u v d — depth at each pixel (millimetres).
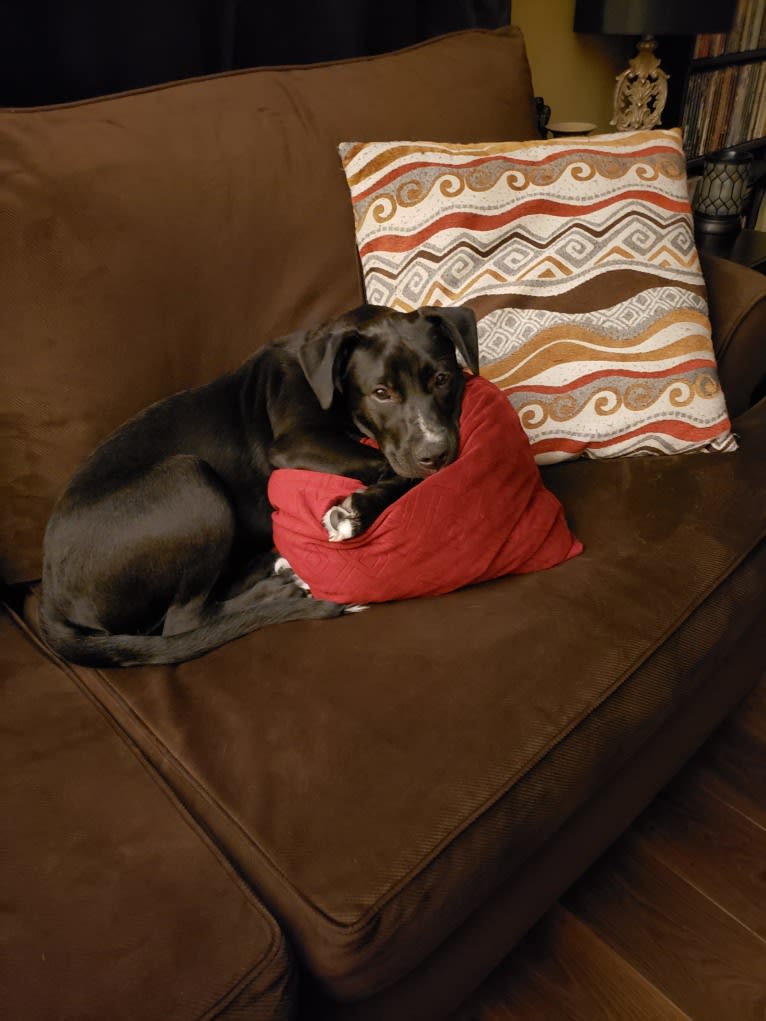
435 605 1286
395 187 1619
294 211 1562
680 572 1308
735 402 1821
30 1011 789
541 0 2715
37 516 1389
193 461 1372
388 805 972
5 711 1156
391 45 2227
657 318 1590
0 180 1297
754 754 1692
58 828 977
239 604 1380
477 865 969
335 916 870
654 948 1354
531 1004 1290
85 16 1658
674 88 2883
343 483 1363
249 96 1584
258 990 835
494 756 1029
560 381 1551
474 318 1430
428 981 1070
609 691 1129
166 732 1105
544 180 1649
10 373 1304
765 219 3656
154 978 820
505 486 1320
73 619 1302
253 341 1550
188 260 1435
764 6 3146
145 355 1406
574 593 1274
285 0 1954
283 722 1090
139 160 1402
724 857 1492
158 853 950
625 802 1340
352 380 1471
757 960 1327
